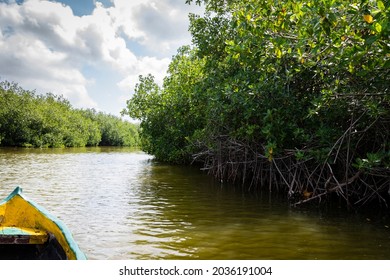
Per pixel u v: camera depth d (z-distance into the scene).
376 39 4.52
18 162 20.00
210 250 5.26
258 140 10.64
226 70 11.94
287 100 8.96
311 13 5.62
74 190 10.65
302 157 8.34
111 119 65.75
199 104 15.74
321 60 6.96
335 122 8.69
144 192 10.43
